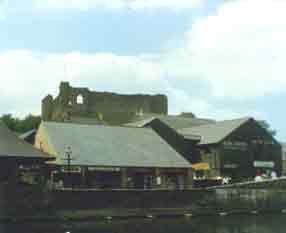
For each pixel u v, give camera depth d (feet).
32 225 191.31
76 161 238.48
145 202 225.35
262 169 319.47
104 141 259.60
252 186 255.91
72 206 211.61
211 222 211.00
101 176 242.78
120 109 436.35
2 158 207.00
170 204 231.09
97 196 216.13
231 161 311.27
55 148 243.19
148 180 252.01
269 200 258.98
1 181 208.33
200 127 341.41
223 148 309.83
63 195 210.79
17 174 211.20
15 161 211.00
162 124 321.73
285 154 371.15
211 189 243.40
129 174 247.91
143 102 446.19
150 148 265.75
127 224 198.59
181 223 205.05
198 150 321.73
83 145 251.19
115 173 245.45
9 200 203.62
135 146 263.70
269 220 221.87
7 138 217.77
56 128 258.98
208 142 313.94
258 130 322.55
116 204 219.20
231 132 313.53
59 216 208.95
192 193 237.25
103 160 244.22
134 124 330.75
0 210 202.08
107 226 191.62
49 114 442.09
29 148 216.33
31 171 232.73
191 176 260.83
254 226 199.82
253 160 317.63
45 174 231.09
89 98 426.92
